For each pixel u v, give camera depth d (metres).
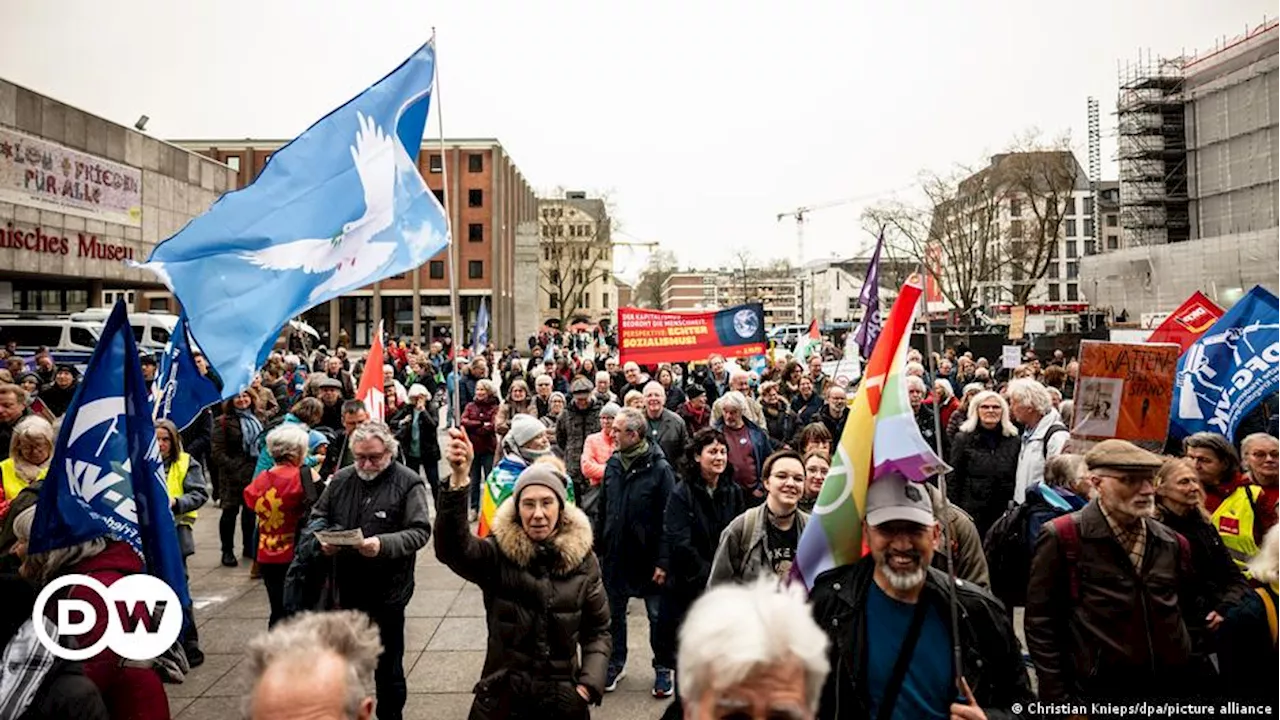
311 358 31.08
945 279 57.25
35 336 21.98
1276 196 49.72
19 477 5.29
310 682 2.00
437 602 7.68
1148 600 3.39
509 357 25.38
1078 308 51.91
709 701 1.90
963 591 3.04
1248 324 7.24
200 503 6.66
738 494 5.48
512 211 78.06
